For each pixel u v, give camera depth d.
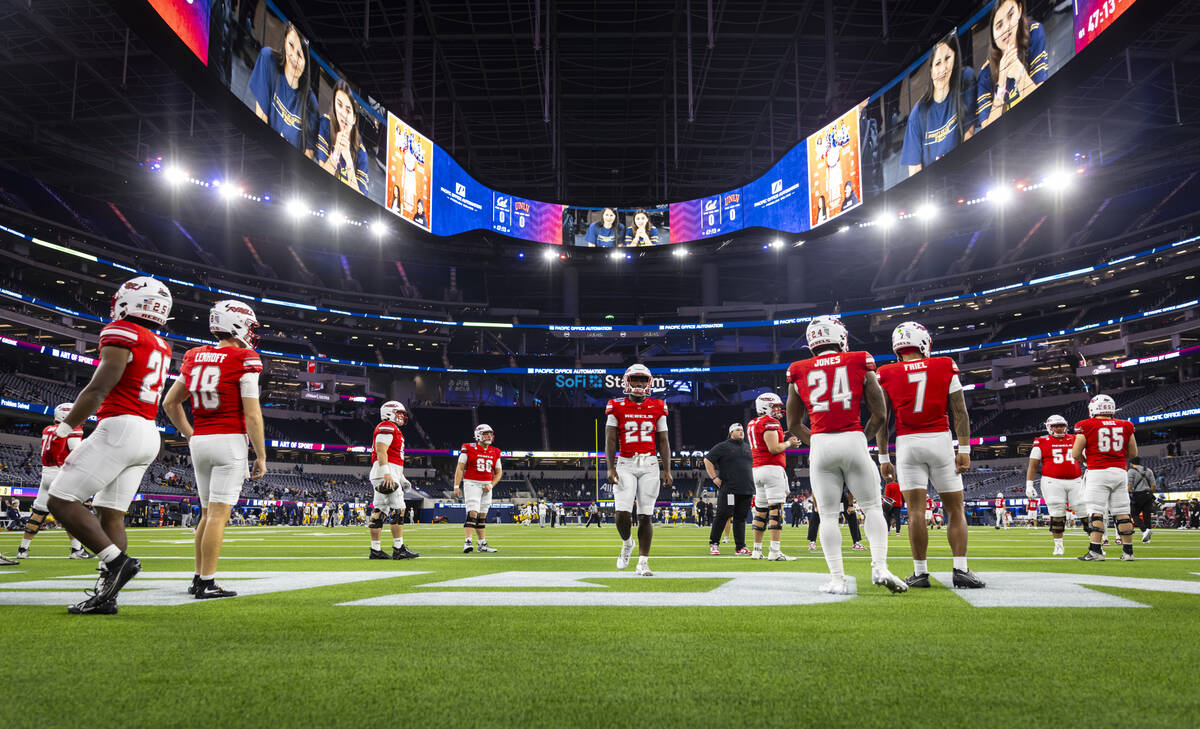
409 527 33.50
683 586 5.71
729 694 2.33
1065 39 22.66
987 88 26.55
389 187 34.56
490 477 12.47
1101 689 2.37
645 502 7.14
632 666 2.71
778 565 8.38
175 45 20.41
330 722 2.05
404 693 2.35
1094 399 9.50
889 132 32.72
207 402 5.17
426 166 38.06
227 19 23.08
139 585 5.85
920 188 31.73
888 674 2.58
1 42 40.19
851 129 35.47
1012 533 22.16
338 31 45.09
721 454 11.12
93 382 4.54
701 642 3.18
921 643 3.13
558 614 4.03
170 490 47.25
